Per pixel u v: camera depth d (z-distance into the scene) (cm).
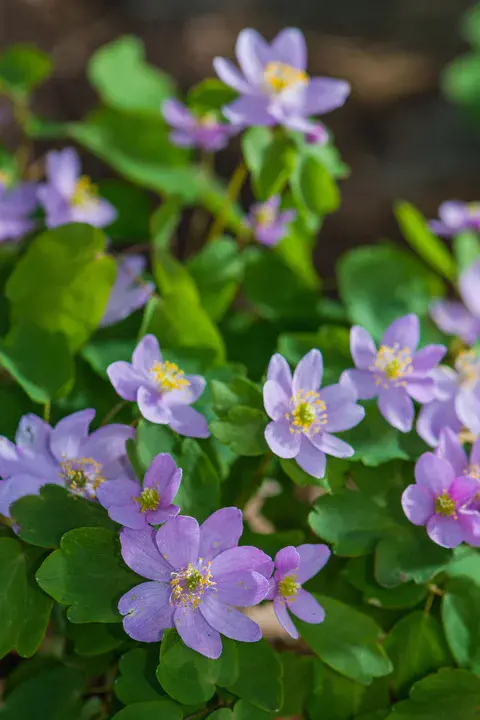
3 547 34
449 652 35
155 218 40
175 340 36
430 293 40
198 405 36
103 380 37
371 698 35
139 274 38
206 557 33
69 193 40
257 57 38
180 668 33
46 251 36
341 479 35
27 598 34
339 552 34
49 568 33
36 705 35
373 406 36
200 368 36
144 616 33
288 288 40
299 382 34
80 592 33
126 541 33
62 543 33
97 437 34
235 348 40
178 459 34
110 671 35
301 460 34
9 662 37
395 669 35
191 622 33
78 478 34
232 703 34
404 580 34
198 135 41
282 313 40
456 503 34
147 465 34
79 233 36
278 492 39
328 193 38
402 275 40
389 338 36
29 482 34
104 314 38
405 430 35
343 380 35
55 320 36
